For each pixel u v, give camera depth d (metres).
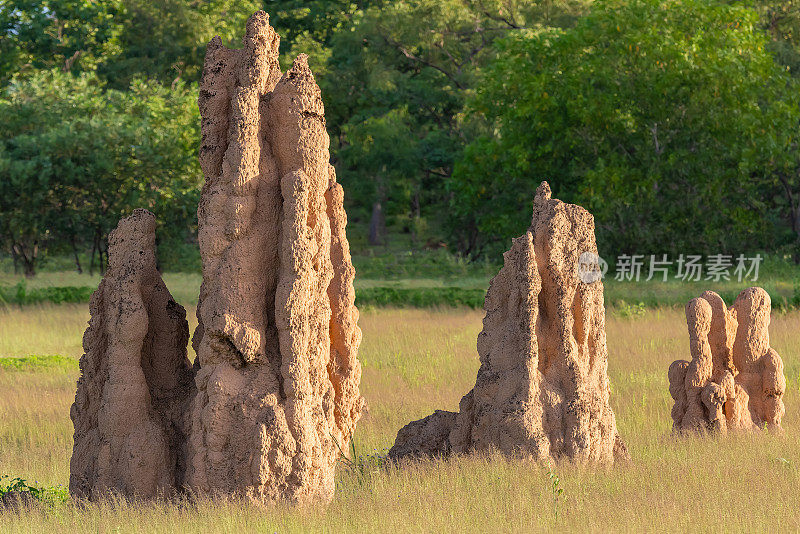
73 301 81.25
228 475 24.22
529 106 101.12
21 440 36.12
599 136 99.31
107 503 24.02
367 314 73.88
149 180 112.12
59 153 108.44
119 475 25.22
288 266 24.78
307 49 157.00
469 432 29.55
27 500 25.45
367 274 118.38
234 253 25.02
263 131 26.05
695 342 33.97
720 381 33.88
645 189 96.00
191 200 113.00
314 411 25.28
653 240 96.00
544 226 29.16
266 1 180.38
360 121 152.12
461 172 112.12
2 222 106.75
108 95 124.56
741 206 102.31
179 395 27.14
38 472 30.67
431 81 154.88
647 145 98.31
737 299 35.28
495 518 21.72
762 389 34.53
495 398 28.61
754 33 107.69
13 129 115.06
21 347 59.69
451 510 22.42
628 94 97.12
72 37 154.25
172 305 27.77
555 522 21.53
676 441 31.33
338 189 29.56
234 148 25.36
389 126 142.88
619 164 98.06
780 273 93.69
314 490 24.62
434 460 28.03
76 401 26.67
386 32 150.38
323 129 26.17
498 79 107.12
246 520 21.98
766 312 34.91
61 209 110.12
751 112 95.50
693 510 22.33
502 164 106.50
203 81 26.73
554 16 147.62
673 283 86.94
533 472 25.89
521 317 28.59
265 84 26.72
